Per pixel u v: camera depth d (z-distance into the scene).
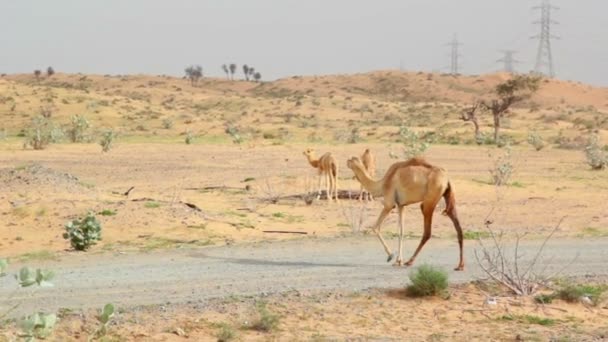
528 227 43.38
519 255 33.22
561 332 22.67
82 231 34.22
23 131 141.50
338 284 27.05
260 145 106.81
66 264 30.28
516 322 23.64
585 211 50.44
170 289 25.97
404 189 29.72
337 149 101.69
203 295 25.23
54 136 103.62
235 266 30.03
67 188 47.50
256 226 41.50
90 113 187.75
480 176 74.12
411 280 26.02
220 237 37.88
